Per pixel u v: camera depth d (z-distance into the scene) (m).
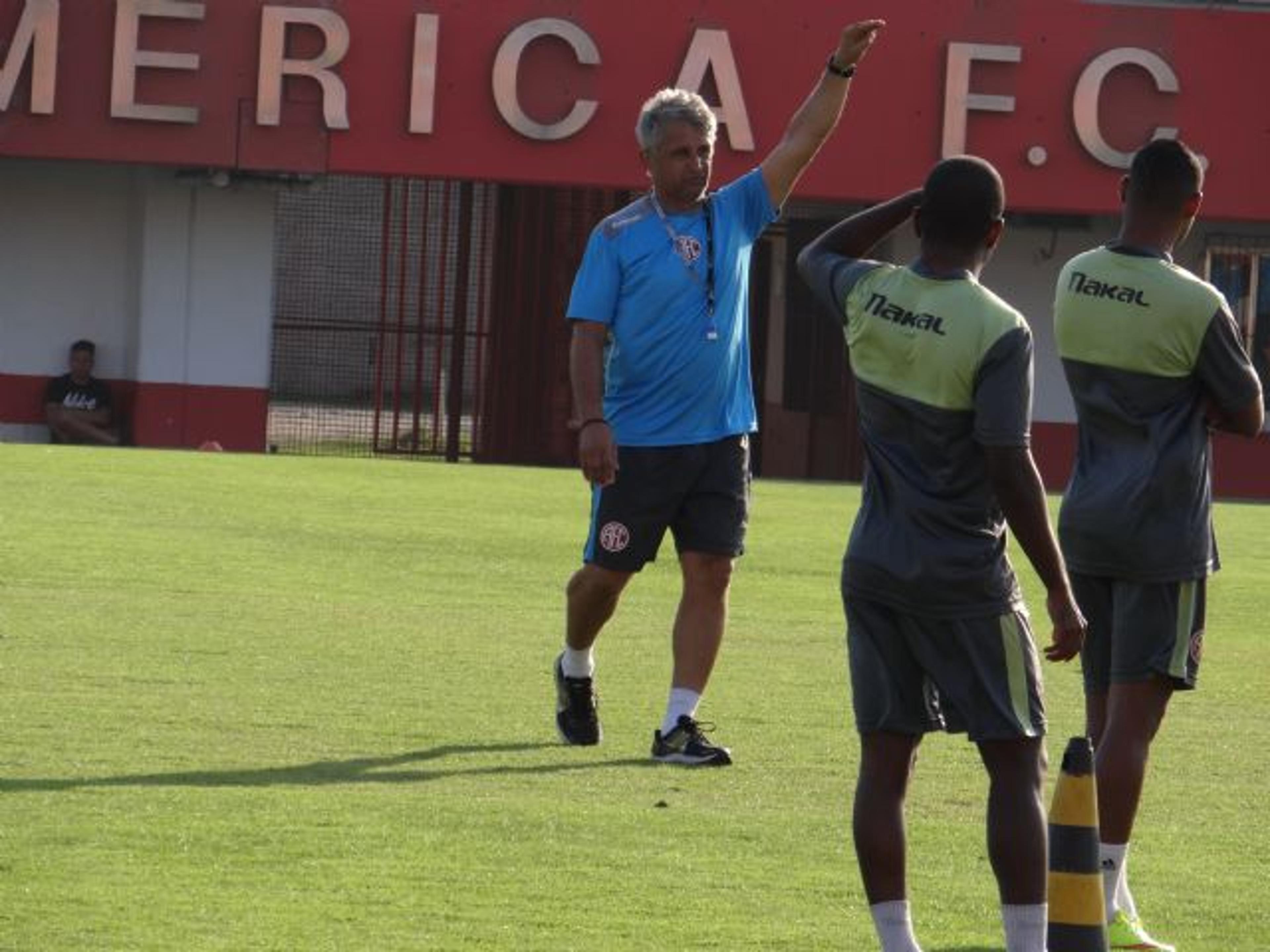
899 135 105.94
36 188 109.31
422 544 63.16
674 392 34.03
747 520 34.81
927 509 22.05
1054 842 21.14
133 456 87.44
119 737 33.78
